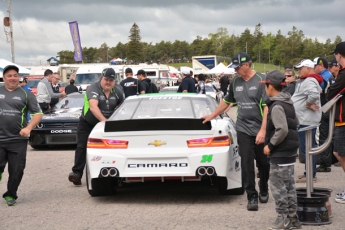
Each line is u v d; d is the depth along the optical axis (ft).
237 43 460.14
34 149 41.57
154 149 19.86
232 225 17.33
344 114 19.70
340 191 21.35
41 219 18.85
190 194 22.84
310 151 17.83
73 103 44.75
